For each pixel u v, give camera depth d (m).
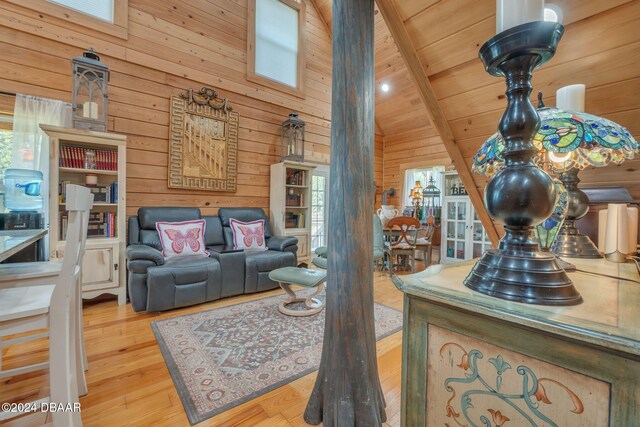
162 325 2.20
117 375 1.56
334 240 1.15
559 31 0.56
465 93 1.42
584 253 1.11
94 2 2.82
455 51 1.27
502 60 0.61
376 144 5.73
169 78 3.27
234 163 3.80
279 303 2.71
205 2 3.53
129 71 3.00
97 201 2.67
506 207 0.62
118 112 2.94
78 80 2.49
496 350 0.55
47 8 2.57
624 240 1.03
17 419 1.24
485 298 0.60
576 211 1.15
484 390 0.57
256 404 1.37
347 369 1.13
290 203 4.20
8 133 2.49
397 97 5.11
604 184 1.35
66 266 1.02
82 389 1.39
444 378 0.64
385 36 4.61
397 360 1.79
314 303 2.65
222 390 1.46
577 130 0.73
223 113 3.69
